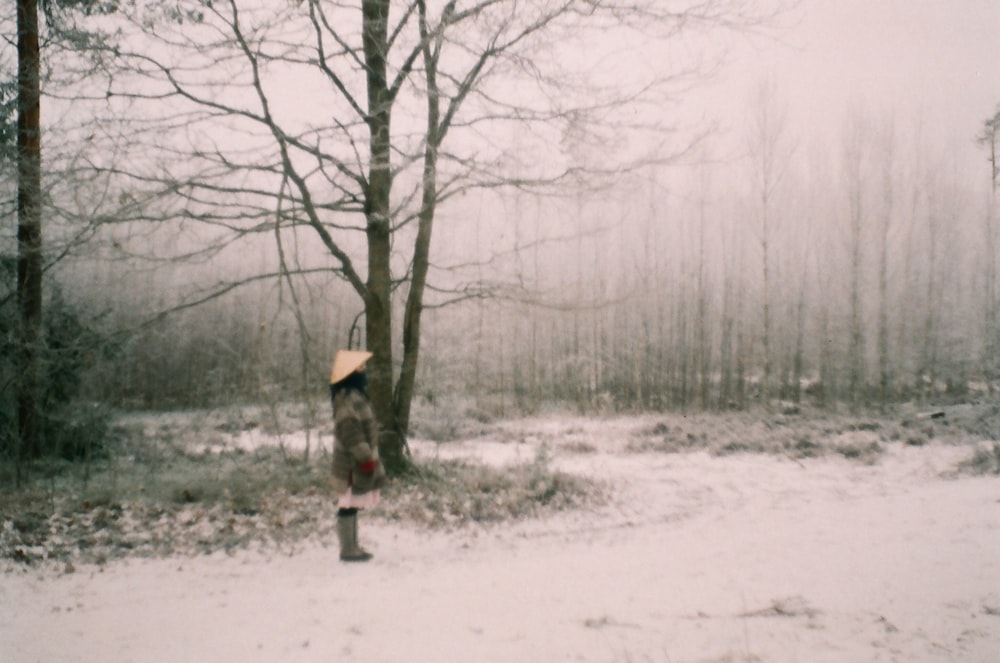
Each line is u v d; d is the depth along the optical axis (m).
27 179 9.28
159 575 5.92
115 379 13.95
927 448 16.12
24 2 10.84
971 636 3.81
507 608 4.66
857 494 10.39
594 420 26.67
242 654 3.86
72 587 5.54
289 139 9.21
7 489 9.33
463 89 9.66
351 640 4.04
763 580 5.23
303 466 10.80
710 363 40.53
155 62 9.01
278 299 9.46
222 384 12.90
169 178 9.16
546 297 10.86
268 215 9.55
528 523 8.47
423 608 4.68
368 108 10.02
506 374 34.09
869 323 38.31
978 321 38.84
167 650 3.97
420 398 21.98
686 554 6.34
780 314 40.22
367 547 7.04
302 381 10.29
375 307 10.62
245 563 6.35
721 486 11.54
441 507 8.80
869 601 4.56
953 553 5.71
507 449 17.06
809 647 3.77
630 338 35.78
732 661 3.60
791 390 39.84
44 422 11.74
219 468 10.55
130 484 9.59
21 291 11.05
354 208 10.41
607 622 4.32
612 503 9.80
